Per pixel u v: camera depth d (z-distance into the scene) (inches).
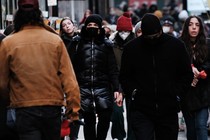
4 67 392.5
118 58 596.7
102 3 1579.7
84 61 530.0
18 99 388.8
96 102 527.5
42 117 387.2
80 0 1353.3
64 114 436.5
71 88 391.5
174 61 442.6
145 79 442.6
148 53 442.6
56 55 392.2
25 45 390.0
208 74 518.9
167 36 445.1
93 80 528.7
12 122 412.5
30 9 393.4
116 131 613.9
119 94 534.9
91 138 539.2
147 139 441.4
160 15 1152.2
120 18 597.6
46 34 394.0
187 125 528.4
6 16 703.1
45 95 387.9
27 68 387.9
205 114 521.7
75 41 535.5
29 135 388.5
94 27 527.5
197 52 521.3
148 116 444.8
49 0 706.8
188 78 447.8
